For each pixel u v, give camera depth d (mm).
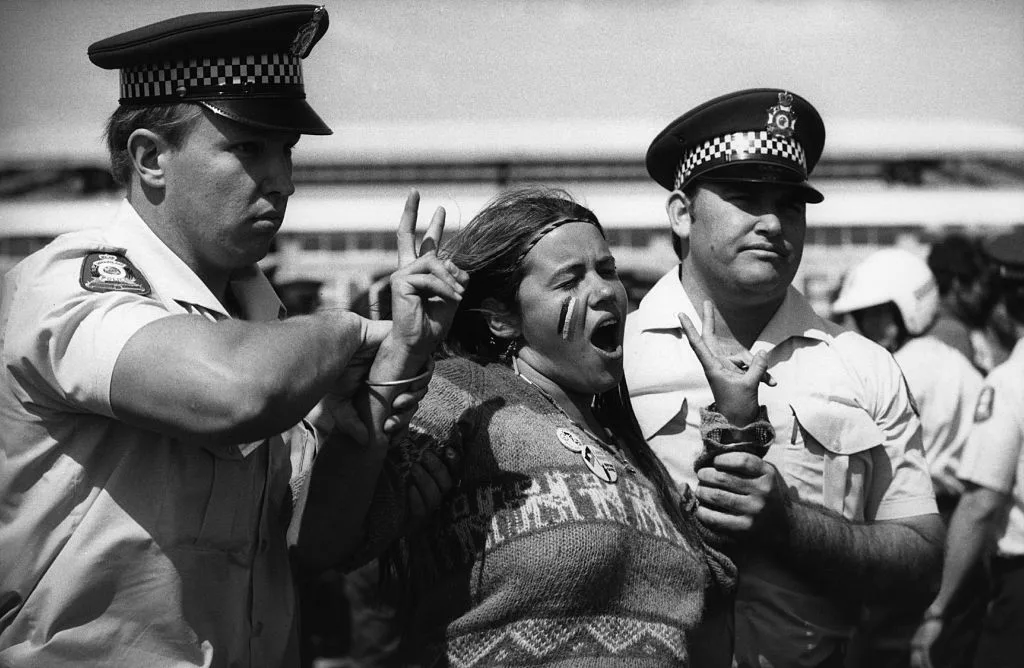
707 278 2885
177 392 1818
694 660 2439
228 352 1834
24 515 1981
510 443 2195
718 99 2865
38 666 1964
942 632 4082
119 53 2074
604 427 2465
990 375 4242
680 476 2838
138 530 1988
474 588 2123
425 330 2018
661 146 2986
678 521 2406
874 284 4355
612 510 2172
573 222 2344
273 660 2213
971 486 4148
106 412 1896
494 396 2254
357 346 1986
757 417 2434
